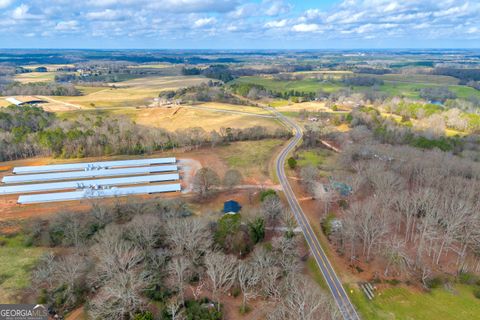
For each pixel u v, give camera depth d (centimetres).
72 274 7369
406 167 12800
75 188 13238
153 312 7006
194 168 15638
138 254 7894
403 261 8719
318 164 15862
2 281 7938
